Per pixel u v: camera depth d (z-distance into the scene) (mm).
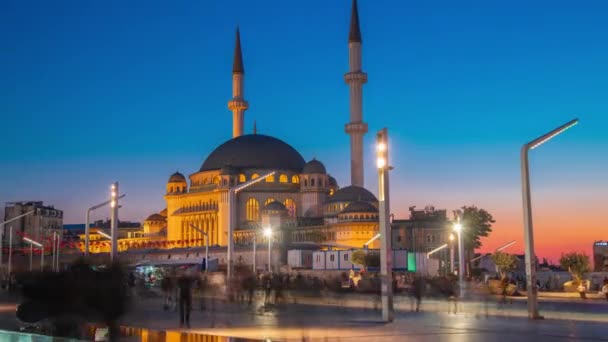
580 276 98812
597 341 33375
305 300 70500
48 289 35875
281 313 54562
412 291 72562
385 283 45156
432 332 37906
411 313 54031
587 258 98812
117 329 35062
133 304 53094
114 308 36219
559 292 96250
